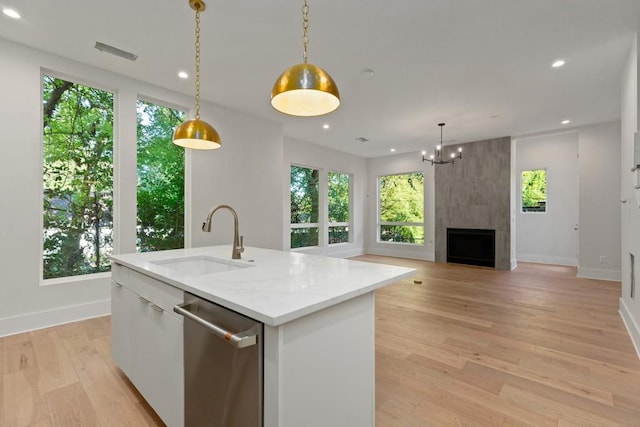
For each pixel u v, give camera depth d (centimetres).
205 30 261
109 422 163
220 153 441
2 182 276
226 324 109
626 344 259
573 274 557
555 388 195
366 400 136
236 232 210
